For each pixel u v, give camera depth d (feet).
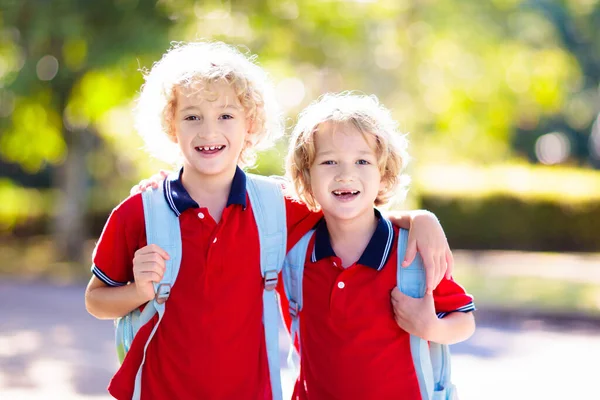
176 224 11.59
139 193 12.00
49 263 55.57
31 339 31.68
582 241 68.33
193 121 11.60
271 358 11.62
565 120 108.68
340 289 11.47
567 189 68.95
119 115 50.78
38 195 73.31
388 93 56.29
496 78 58.54
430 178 72.13
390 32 54.60
